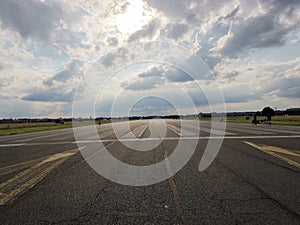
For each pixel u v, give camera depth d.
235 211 3.62
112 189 4.80
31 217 3.53
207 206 3.83
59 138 17.19
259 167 6.50
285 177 5.45
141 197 4.32
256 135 15.59
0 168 6.94
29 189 4.84
